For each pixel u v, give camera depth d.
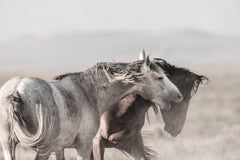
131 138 34.38
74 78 30.28
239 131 60.00
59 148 28.61
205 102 106.88
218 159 45.09
